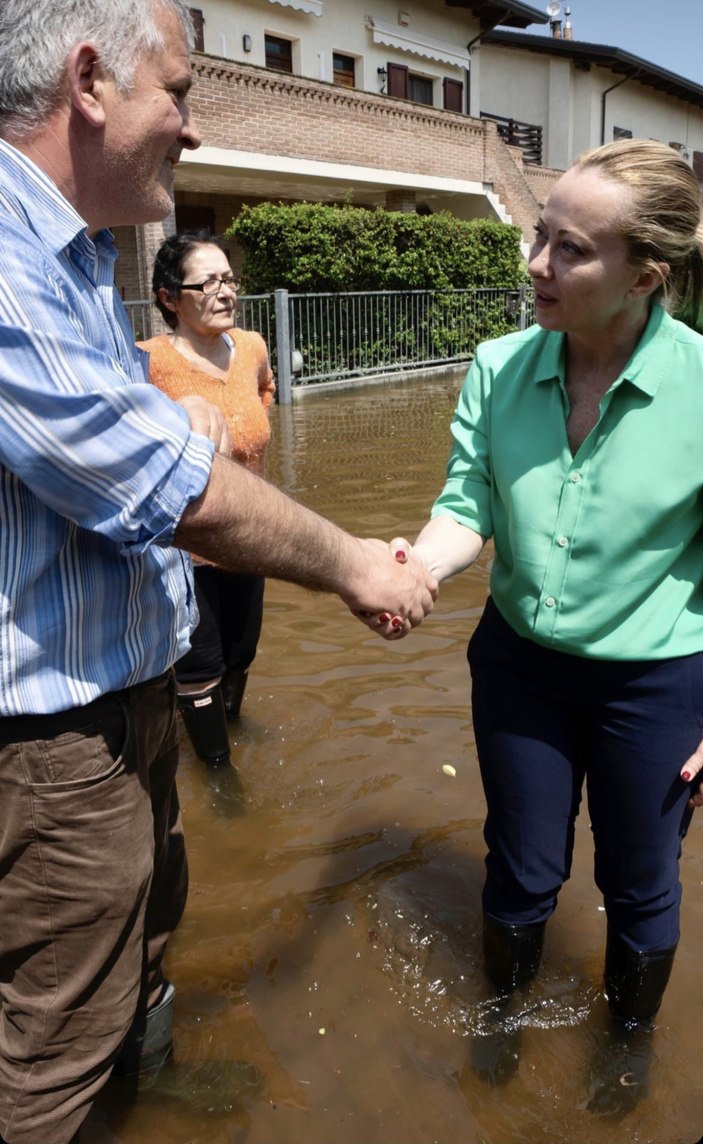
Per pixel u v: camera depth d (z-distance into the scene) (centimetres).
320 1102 220
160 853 214
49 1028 183
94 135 160
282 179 1756
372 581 201
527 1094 222
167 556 187
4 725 166
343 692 414
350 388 1477
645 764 211
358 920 279
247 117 1581
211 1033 239
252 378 357
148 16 157
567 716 223
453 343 1719
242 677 382
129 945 188
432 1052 234
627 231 179
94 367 154
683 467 197
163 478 154
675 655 208
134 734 182
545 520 208
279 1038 238
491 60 2750
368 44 2044
